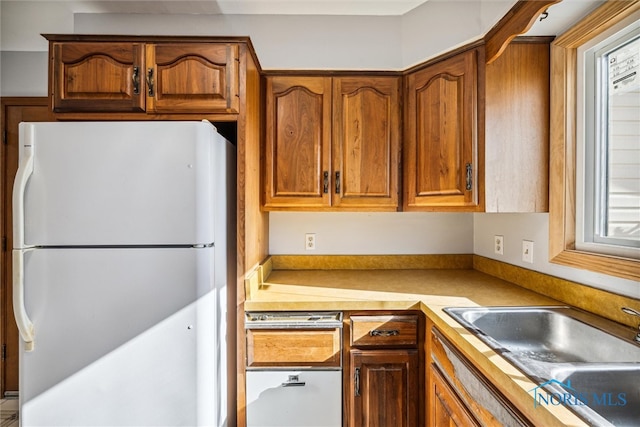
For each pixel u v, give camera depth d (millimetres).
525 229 1615
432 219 2135
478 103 1479
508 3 1348
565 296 1352
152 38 1449
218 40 1453
